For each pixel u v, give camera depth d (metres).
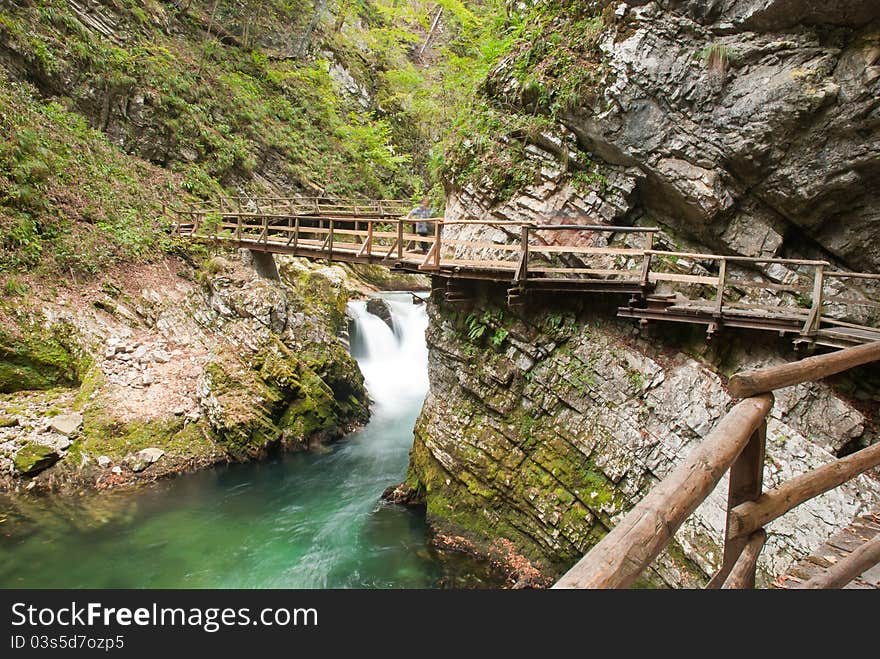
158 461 10.84
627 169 9.79
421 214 12.69
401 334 18.30
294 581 8.08
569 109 9.92
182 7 23.91
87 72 17.86
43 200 13.55
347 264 21.95
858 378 7.49
